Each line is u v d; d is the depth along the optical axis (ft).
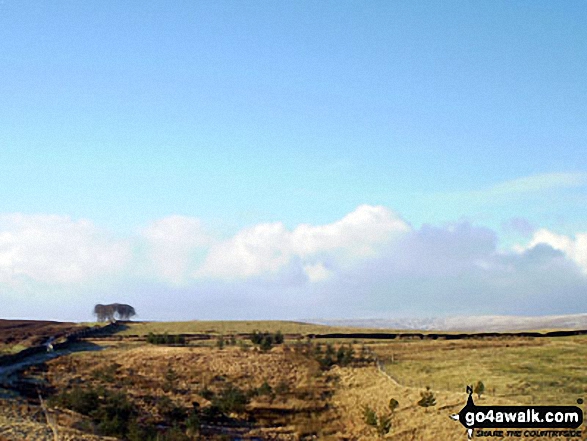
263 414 204.64
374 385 226.17
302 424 196.85
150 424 183.01
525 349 276.41
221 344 294.87
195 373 244.01
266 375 244.42
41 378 220.23
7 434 148.46
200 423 191.31
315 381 236.22
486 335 329.93
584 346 281.13
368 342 311.27
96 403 187.62
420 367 245.65
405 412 193.26
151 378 236.63
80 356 266.77
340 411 207.82
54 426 162.61
